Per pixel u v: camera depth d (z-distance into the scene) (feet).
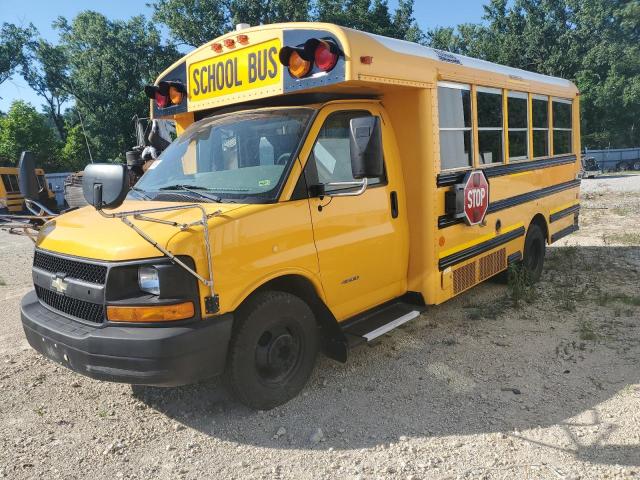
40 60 159.22
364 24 133.49
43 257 14.06
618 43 172.65
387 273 16.43
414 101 16.44
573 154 29.07
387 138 16.58
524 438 12.24
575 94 28.91
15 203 76.23
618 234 36.27
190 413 13.94
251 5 126.82
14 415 14.08
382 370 15.98
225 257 12.15
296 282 14.16
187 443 12.61
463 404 13.88
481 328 19.19
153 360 11.34
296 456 11.96
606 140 165.99
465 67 18.61
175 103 18.13
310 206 13.97
